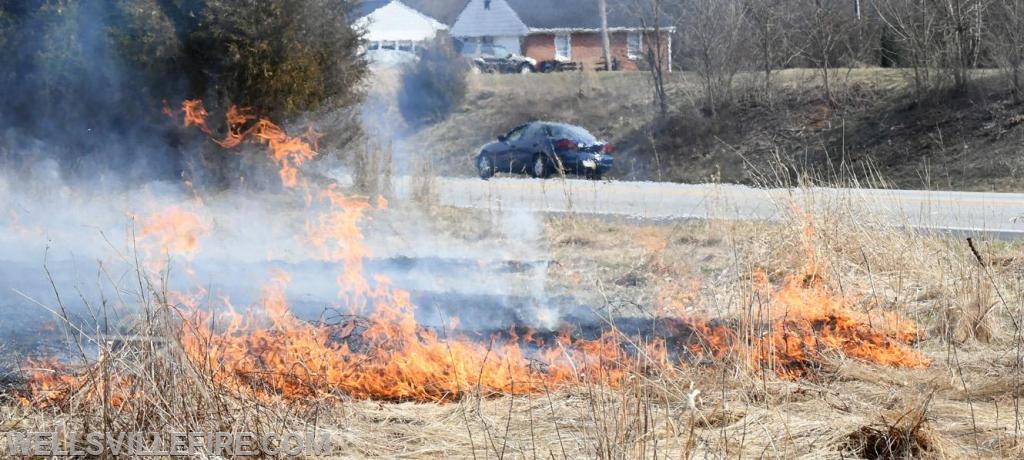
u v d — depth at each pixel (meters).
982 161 48.62
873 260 16.83
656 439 9.51
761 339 12.82
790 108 60.81
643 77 72.94
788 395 11.16
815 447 9.62
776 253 17.62
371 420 10.52
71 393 10.48
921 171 49.84
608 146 52.44
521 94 75.06
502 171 53.56
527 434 10.04
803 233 17.30
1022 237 21.08
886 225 17.70
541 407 10.80
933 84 55.88
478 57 97.62
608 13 101.06
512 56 102.19
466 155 69.19
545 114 71.69
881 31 64.69
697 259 19.20
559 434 9.88
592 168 51.34
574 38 107.44
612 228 24.22
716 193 24.14
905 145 52.94
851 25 65.19
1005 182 45.84
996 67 55.88
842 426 10.03
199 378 9.77
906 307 14.92
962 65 54.66
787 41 63.91
